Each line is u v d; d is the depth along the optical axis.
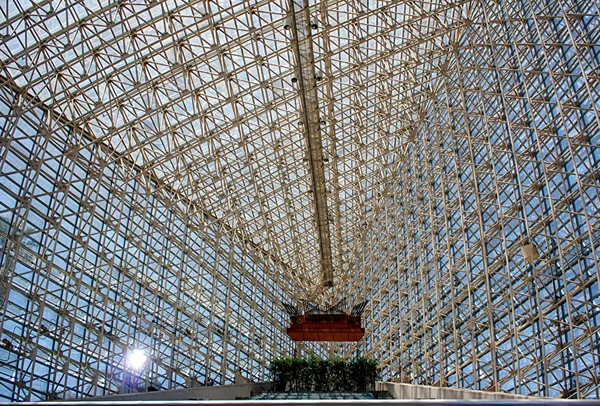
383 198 39.16
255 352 41.09
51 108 23.56
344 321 32.19
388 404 2.84
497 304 23.98
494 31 25.84
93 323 26.08
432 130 33.84
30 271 22.02
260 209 38.28
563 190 19.88
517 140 23.72
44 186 24.83
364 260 42.47
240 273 40.19
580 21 17.42
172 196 34.47
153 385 29.55
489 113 27.22
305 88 26.92
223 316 39.81
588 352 15.94
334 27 25.28
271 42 28.38
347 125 36.47
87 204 25.50
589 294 17.42
